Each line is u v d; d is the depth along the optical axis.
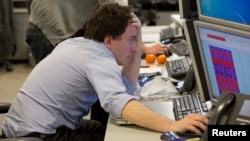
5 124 1.71
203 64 1.46
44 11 2.51
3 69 4.93
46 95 1.65
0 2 4.61
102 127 1.94
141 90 1.89
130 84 1.75
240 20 1.23
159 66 2.34
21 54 5.12
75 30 2.50
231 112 1.12
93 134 1.84
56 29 2.49
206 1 1.34
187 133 1.34
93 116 2.25
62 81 1.63
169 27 3.17
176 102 1.66
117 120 1.48
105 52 1.57
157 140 1.34
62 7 2.49
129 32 1.60
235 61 1.31
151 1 4.92
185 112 1.54
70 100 1.65
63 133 1.64
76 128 1.76
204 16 1.36
